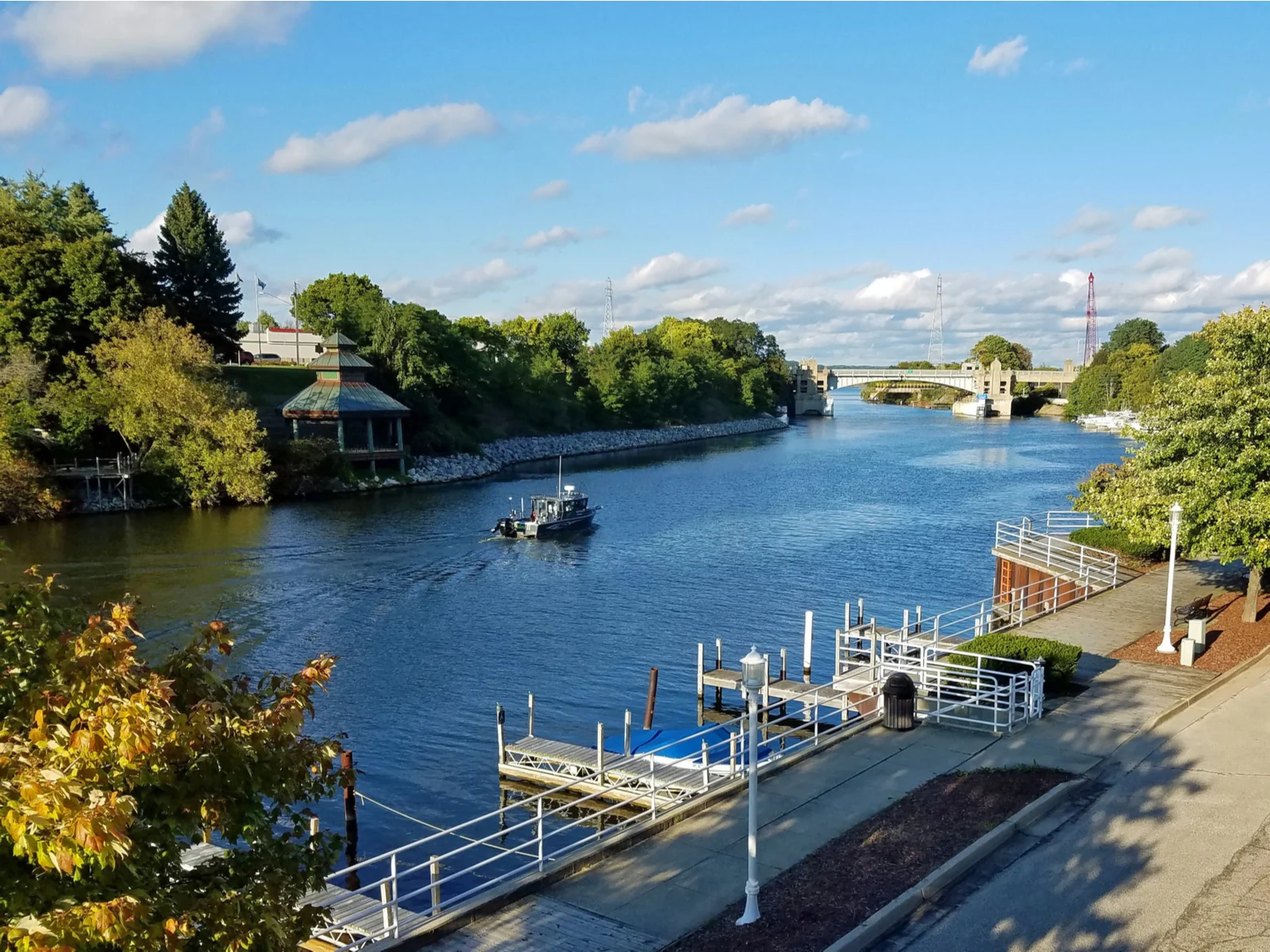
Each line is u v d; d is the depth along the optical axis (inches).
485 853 890.7
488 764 1090.7
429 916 622.8
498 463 4367.6
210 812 305.9
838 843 629.3
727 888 577.6
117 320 2987.2
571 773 1011.9
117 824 244.4
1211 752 766.5
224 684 353.1
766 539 2518.5
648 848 639.8
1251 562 1151.6
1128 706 896.9
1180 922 507.2
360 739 1152.8
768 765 776.9
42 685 296.8
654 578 2044.8
